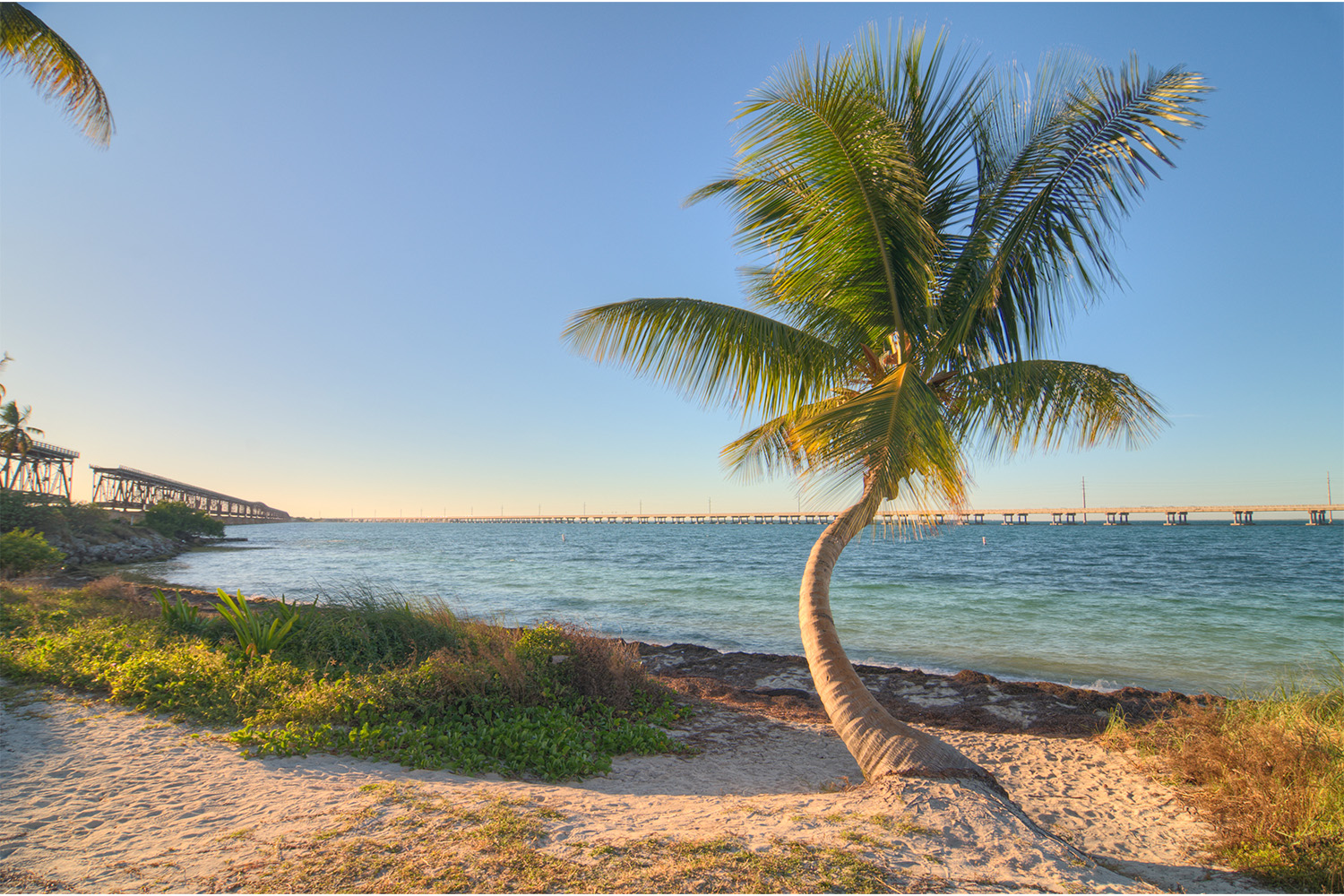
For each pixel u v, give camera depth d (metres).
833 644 6.07
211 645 9.81
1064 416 7.19
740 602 24.59
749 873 3.55
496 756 6.18
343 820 4.14
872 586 29.17
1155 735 7.82
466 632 10.43
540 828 4.09
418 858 3.62
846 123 5.84
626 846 3.85
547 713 7.57
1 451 47.28
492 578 34.78
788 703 10.27
